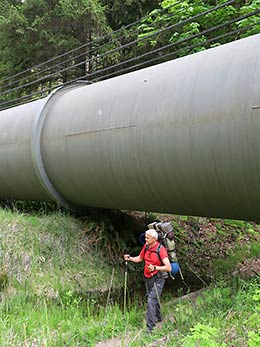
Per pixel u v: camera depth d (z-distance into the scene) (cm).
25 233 664
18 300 543
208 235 881
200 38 980
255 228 950
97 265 671
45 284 598
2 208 838
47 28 1295
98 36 1255
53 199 712
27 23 1296
